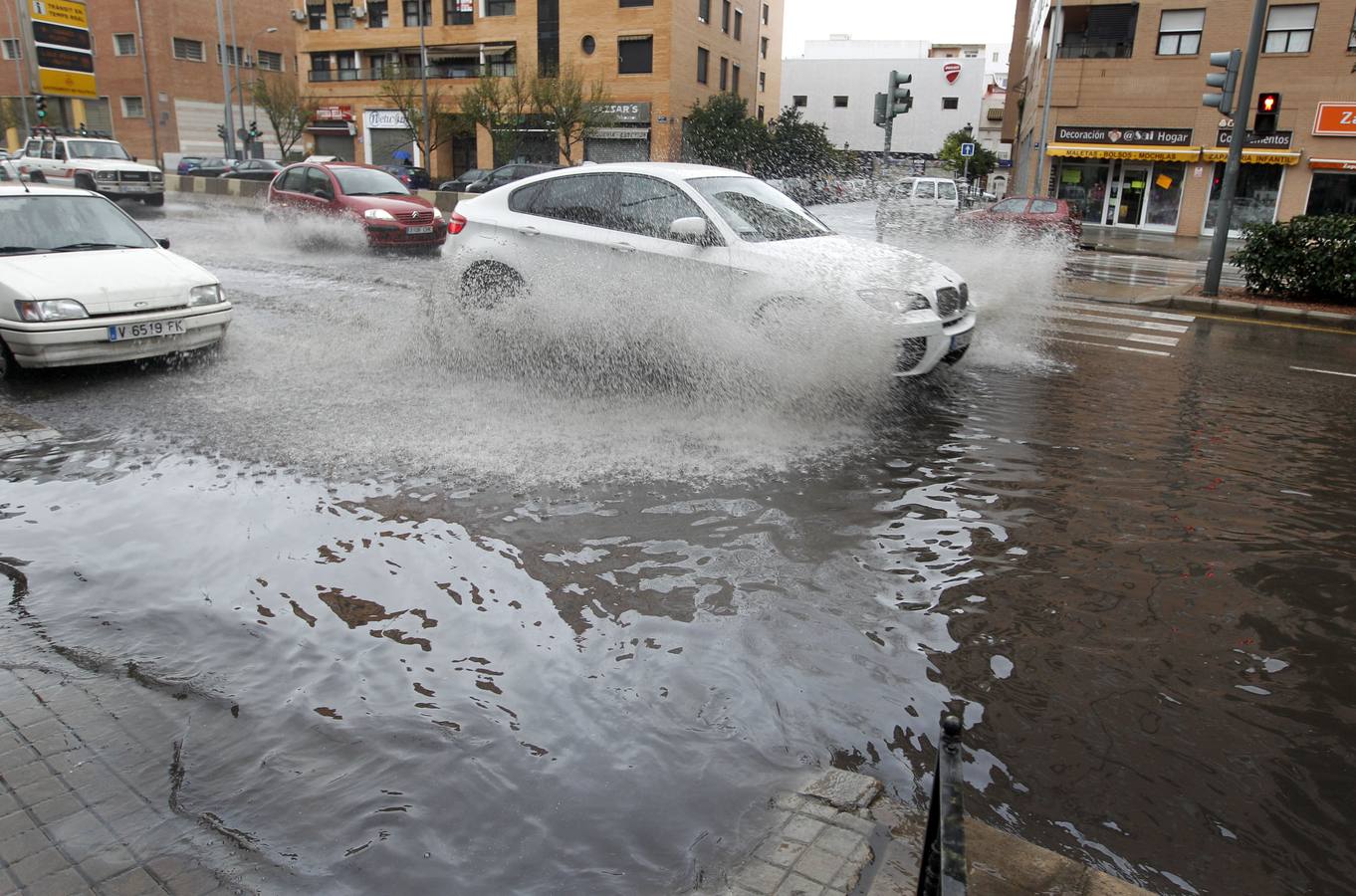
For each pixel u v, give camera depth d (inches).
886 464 207.6
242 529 163.2
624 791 97.4
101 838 89.0
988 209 880.9
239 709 110.8
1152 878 88.9
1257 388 304.7
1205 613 141.6
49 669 118.2
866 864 86.4
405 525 166.1
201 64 2126.0
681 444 216.1
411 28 1764.3
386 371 282.0
